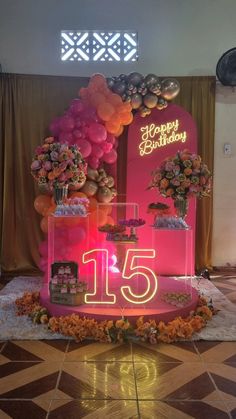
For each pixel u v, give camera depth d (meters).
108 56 5.43
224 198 5.59
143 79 4.86
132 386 2.45
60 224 4.45
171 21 5.42
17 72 5.34
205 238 5.46
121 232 3.54
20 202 5.32
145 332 3.08
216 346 3.05
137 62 5.43
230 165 5.57
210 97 5.41
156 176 3.71
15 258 5.39
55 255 4.47
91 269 4.48
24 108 5.25
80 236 4.44
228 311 3.82
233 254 5.65
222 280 5.12
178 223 3.60
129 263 3.71
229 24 5.43
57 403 2.27
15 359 2.81
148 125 5.20
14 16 5.33
